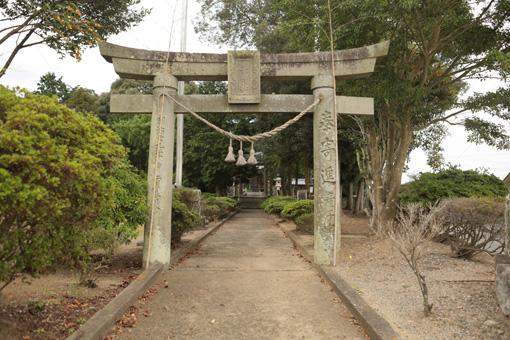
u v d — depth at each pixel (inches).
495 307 200.2
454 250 347.3
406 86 392.8
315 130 341.1
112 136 197.3
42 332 169.2
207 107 334.0
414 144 623.2
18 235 149.9
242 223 900.0
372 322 187.6
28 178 139.8
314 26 386.9
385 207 462.9
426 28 386.6
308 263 373.1
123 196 280.5
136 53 326.6
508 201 215.2
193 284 286.8
